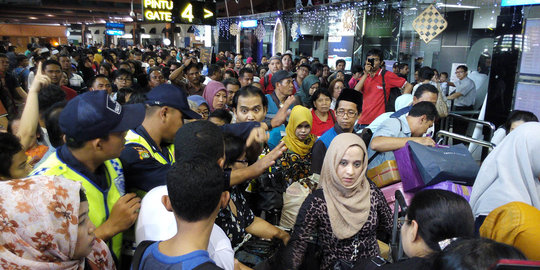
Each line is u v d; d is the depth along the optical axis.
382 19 11.36
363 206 2.05
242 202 2.12
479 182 2.17
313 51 14.70
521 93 4.82
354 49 12.04
